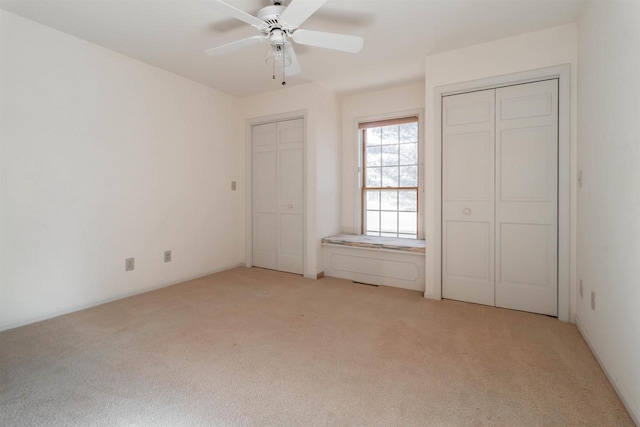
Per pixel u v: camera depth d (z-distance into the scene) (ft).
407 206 13.19
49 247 8.50
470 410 4.90
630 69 4.92
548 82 8.62
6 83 7.66
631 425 4.57
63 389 5.39
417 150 12.85
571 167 8.23
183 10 7.59
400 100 12.98
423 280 11.13
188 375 5.85
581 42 7.72
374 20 8.05
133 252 10.49
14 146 7.82
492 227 9.48
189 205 12.34
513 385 5.55
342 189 14.43
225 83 12.63
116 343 7.11
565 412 4.84
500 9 7.55
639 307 4.55
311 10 5.80
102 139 9.57
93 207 9.41
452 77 9.70
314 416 4.77
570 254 8.30
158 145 11.16
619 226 5.31
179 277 12.03
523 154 8.98
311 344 7.13
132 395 5.24
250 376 5.83
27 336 7.42
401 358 6.50
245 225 14.53
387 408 4.96
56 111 8.55
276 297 10.41
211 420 4.66
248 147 14.38
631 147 4.86
